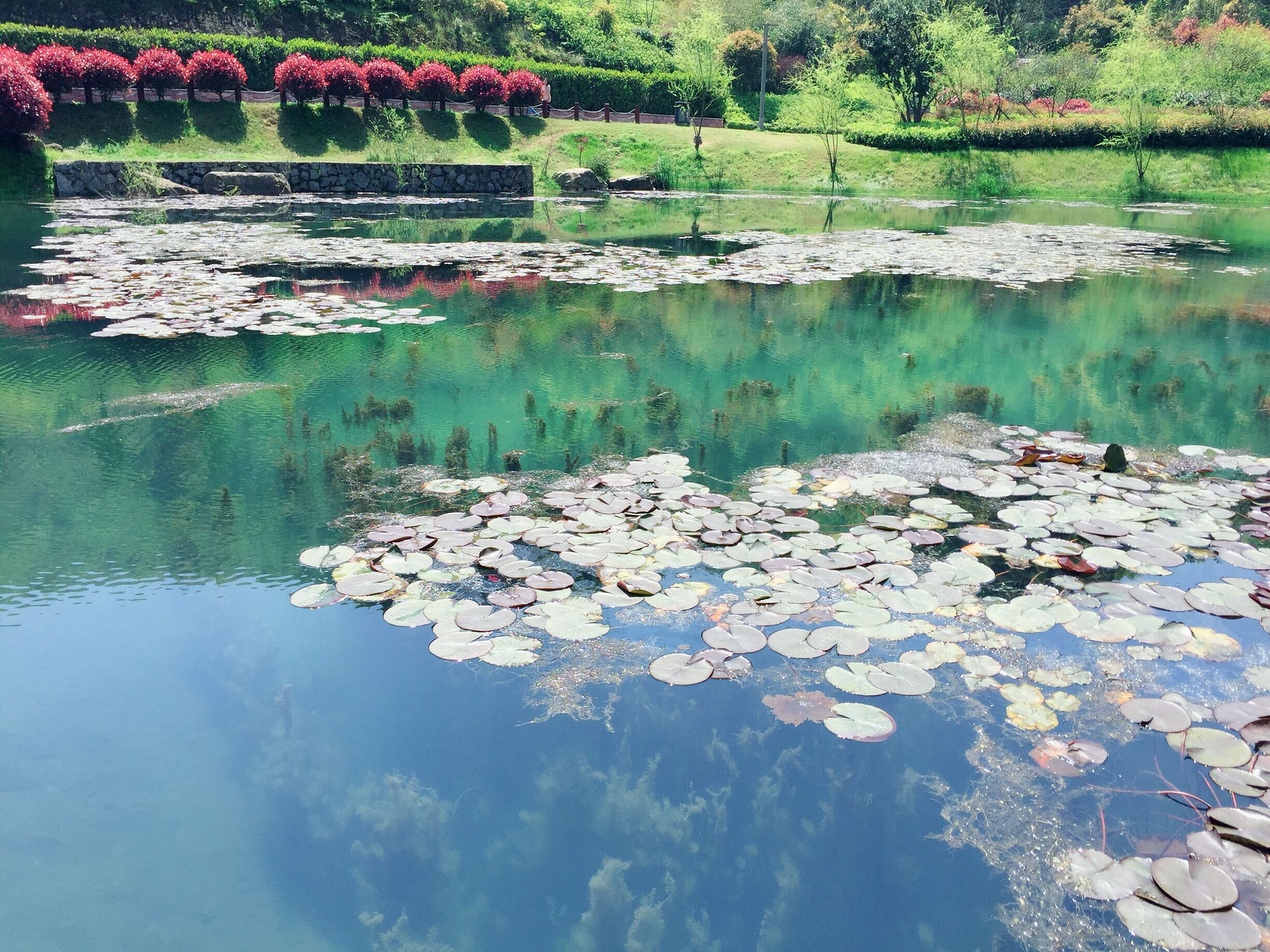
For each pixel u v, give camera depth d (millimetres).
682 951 1405
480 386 4797
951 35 25391
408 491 3303
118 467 3529
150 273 8039
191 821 1708
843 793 1787
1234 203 20062
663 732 1975
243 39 22719
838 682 2086
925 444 3914
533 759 1892
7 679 2156
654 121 26891
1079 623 2361
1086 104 31812
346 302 6980
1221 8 44969
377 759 1889
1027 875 1566
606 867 1596
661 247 10891
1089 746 1894
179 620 2422
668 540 2801
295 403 4410
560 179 20484
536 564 2658
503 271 8711
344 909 1503
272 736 1961
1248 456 3744
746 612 2393
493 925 1462
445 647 2213
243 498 3225
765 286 8211
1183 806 1723
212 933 1448
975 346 5953
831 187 22422
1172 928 1414
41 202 14906
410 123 21344
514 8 33844
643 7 41094
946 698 2084
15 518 3035
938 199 20656
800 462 3674
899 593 2498
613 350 5676
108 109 18000
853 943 1418
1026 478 3471
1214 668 2188
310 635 2342
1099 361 5578
